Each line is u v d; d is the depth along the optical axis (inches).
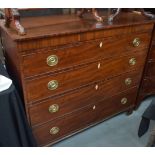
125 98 69.4
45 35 40.0
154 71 72.1
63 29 44.6
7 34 42.9
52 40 41.9
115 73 59.5
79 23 50.5
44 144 56.0
